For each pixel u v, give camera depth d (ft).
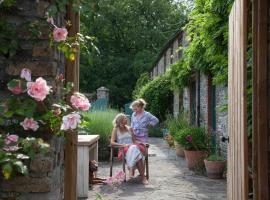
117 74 131.95
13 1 10.39
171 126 47.21
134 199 22.52
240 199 13.97
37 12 10.61
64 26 12.19
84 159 23.11
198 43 30.25
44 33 10.61
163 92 73.10
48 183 10.49
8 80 10.64
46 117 10.32
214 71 29.68
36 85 9.82
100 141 39.42
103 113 43.93
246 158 13.07
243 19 13.35
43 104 10.36
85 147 23.17
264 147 12.62
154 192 24.43
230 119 17.24
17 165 9.24
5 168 9.08
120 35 138.51
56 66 11.10
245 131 13.12
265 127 12.63
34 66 10.64
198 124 44.96
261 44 12.69
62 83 11.29
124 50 139.54
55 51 11.00
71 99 10.94
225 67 24.84
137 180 28.17
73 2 11.37
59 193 11.84
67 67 12.34
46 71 10.66
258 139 12.68
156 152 46.47
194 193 24.20
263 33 12.67
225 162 29.22
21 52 10.64
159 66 94.07
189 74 47.98
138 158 27.53
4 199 10.46
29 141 9.74
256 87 12.91
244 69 13.28
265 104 12.66
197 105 45.29
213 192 24.53
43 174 10.50
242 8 13.53
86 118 11.00
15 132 10.61
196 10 28.25
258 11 12.76
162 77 75.25
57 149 11.48
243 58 13.34
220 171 29.09
